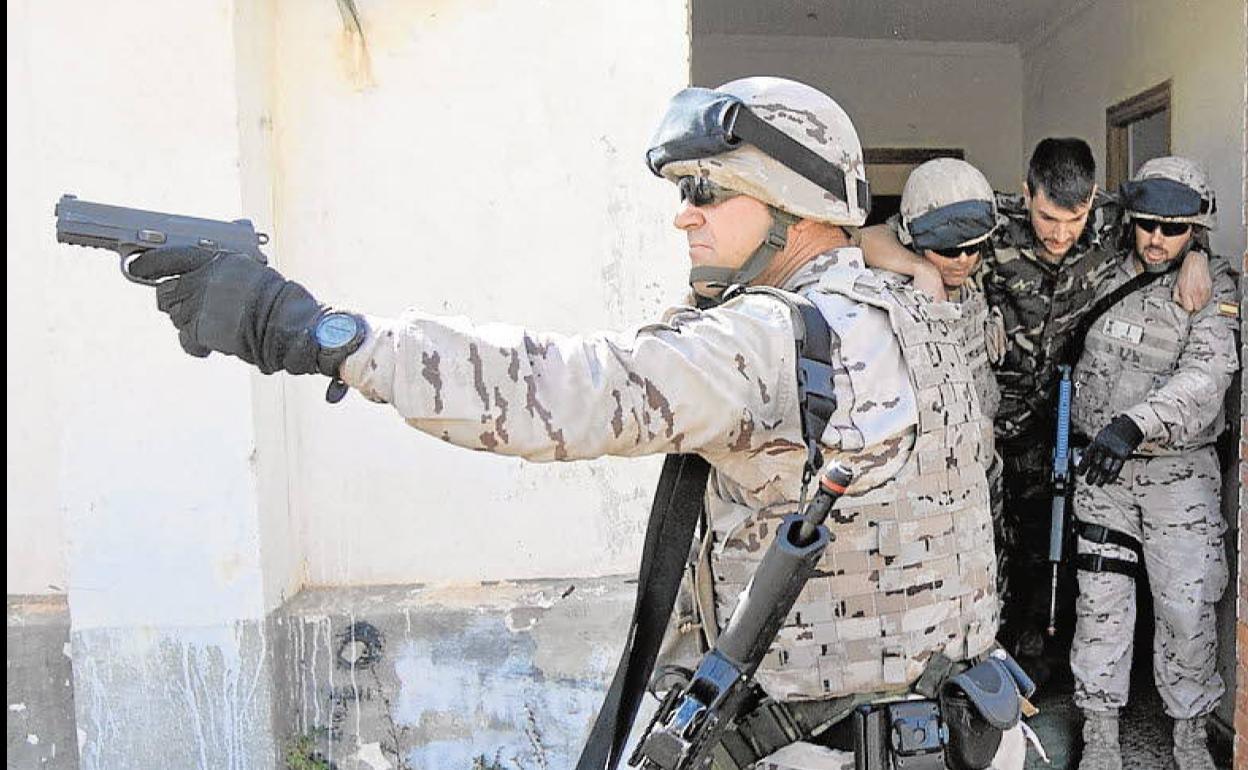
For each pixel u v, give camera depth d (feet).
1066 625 14.30
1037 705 13.46
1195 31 13.73
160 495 9.41
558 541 10.25
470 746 9.94
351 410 10.11
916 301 5.23
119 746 9.59
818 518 4.26
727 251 5.01
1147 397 11.39
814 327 4.53
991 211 10.34
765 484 4.69
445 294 10.02
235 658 9.50
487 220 9.98
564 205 9.96
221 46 9.13
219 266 4.07
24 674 9.80
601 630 9.85
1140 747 12.28
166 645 9.51
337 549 10.21
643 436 4.19
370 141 9.92
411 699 9.89
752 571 4.85
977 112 21.04
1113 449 10.74
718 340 4.37
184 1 9.11
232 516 9.41
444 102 9.90
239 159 9.24
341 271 10.00
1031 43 20.29
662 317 4.71
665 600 5.00
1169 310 11.44
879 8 18.20
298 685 9.84
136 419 9.37
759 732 4.91
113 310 9.29
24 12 9.21
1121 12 16.26
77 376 9.34
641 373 4.17
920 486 4.80
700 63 20.61
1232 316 11.23
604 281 10.01
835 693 4.78
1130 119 16.19
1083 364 12.10
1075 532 11.84
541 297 10.03
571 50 9.86
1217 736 12.41
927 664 4.83
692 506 4.95
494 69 9.87
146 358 9.32
